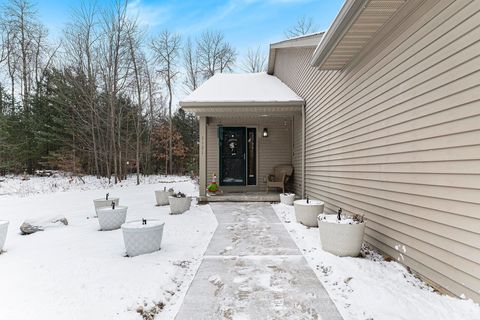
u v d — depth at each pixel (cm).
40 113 1761
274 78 1097
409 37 311
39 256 353
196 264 351
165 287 279
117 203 646
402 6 306
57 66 1736
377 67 382
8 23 1773
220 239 458
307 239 449
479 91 221
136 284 274
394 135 341
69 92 1609
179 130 2569
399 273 306
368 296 258
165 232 484
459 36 241
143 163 2228
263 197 848
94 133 1692
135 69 1803
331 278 305
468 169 231
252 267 341
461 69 238
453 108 247
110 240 432
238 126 1012
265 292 277
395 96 338
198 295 272
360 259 351
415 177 300
